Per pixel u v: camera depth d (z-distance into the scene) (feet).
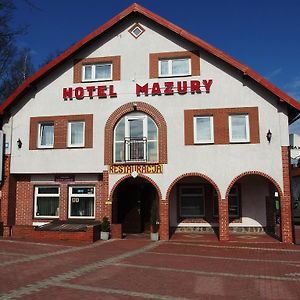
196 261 39.91
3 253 42.83
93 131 62.13
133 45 63.00
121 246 50.37
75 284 29.07
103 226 57.36
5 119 65.31
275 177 56.80
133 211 67.67
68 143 62.85
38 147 63.62
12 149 64.23
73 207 63.82
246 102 59.00
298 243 55.01
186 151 59.21
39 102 64.39
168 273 33.55
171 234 63.72
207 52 60.80
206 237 60.29
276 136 57.62
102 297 25.62
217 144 58.70
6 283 29.07
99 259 39.93
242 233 64.69
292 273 34.32
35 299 24.93
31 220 64.28
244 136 58.85
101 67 63.67
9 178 63.57
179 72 61.46
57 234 55.26
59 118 63.46
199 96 60.18
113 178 60.34
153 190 67.00
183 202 67.46
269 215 65.00
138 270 34.60
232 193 66.54
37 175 64.85
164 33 62.54
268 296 26.61
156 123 60.64
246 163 57.67
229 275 33.17
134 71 62.28
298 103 56.29
